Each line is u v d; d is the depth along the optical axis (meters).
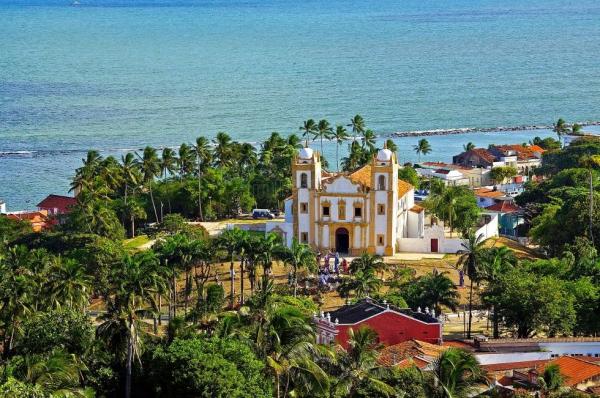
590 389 130.25
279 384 126.81
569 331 167.88
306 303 182.50
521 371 138.62
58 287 164.38
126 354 134.38
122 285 147.75
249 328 133.12
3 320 155.25
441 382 112.31
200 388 124.12
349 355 123.81
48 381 119.62
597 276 190.50
